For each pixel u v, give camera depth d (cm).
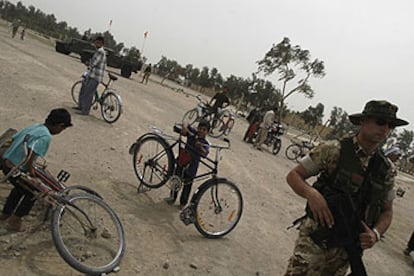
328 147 261
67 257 329
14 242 350
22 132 370
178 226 505
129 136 855
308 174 266
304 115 6347
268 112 1460
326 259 267
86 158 627
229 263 458
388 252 745
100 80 884
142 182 571
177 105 1941
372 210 265
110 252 379
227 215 529
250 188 848
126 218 472
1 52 1447
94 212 405
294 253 275
